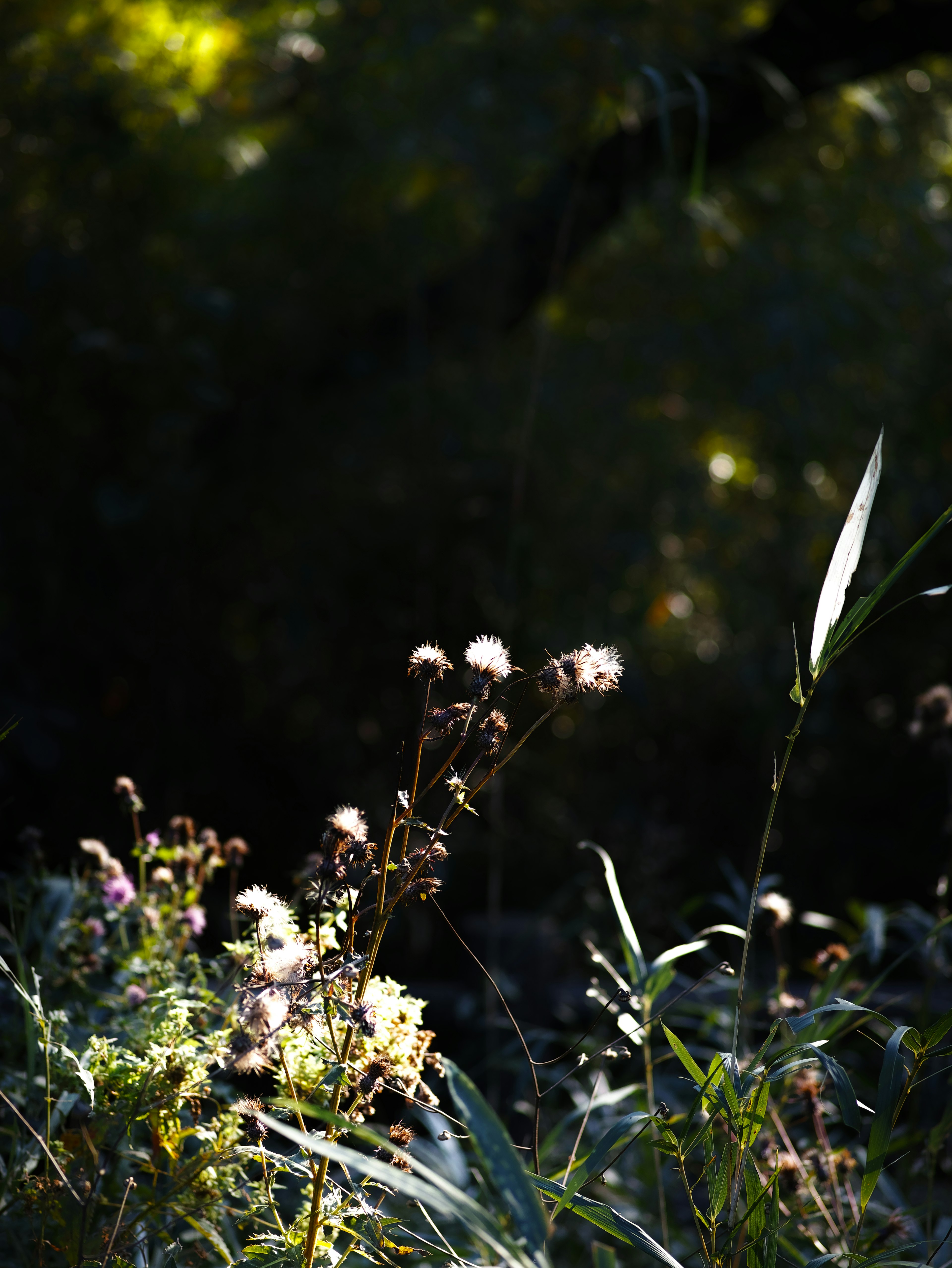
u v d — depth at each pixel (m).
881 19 3.76
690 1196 1.19
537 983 2.88
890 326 3.97
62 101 3.48
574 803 4.64
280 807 3.89
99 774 3.60
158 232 3.71
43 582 3.52
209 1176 1.22
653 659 5.14
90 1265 1.15
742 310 4.03
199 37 3.75
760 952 3.95
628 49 2.90
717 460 4.91
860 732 4.73
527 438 2.55
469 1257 1.58
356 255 3.95
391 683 4.04
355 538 3.92
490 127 3.88
